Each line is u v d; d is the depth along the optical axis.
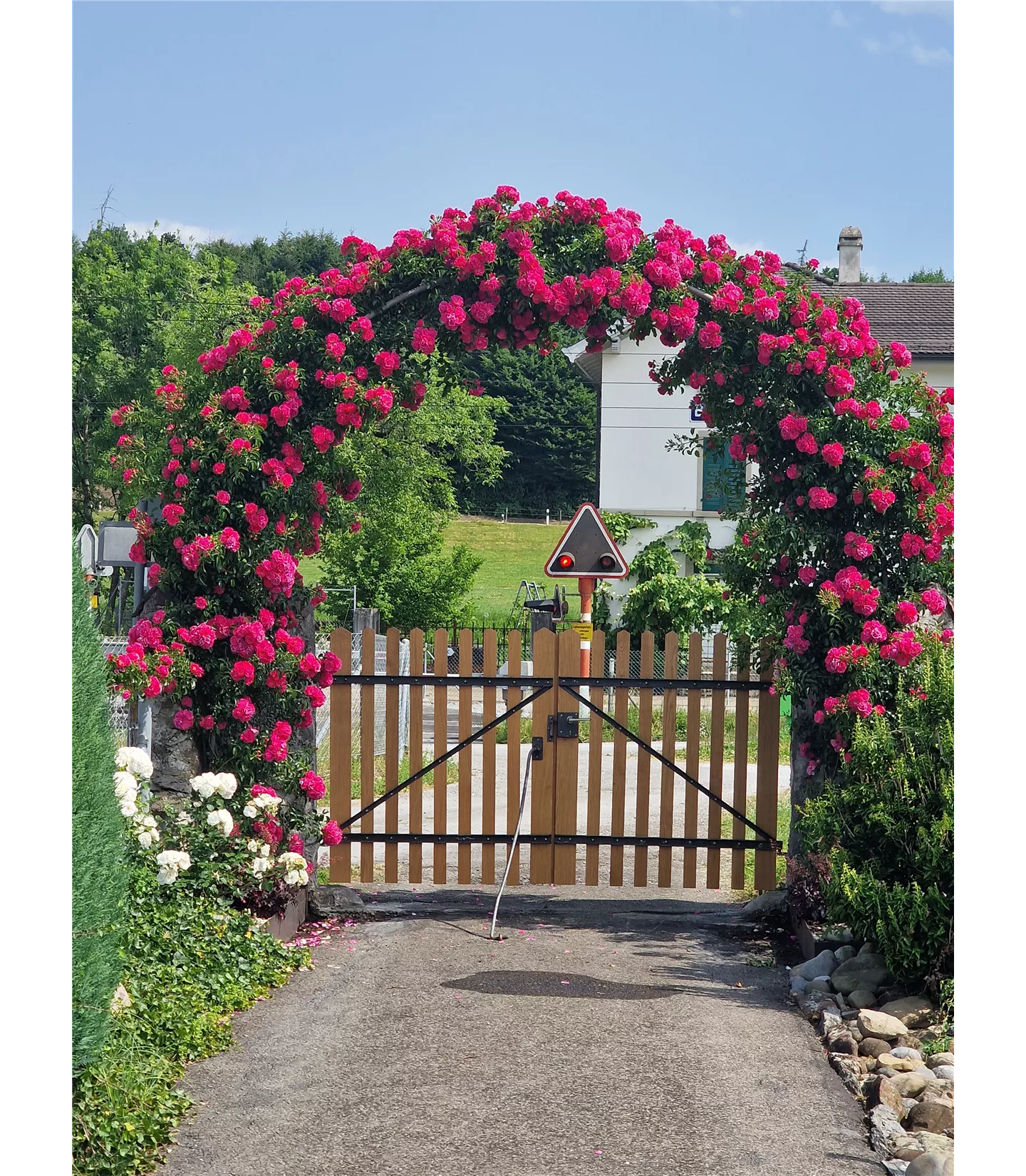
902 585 7.52
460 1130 4.58
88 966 3.86
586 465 58.03
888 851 6.26
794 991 6.34
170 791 7.29
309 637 7.87
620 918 7.93
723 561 7.91
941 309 24.17
